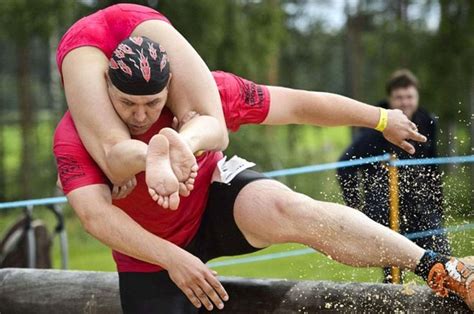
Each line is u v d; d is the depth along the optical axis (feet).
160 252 22.54
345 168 39.34
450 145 84.99
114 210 22.76
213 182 25.53
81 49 23.61
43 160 101.71
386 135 26.84
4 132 122.31
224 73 25.71
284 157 105.81
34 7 92.79
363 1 119.14
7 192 101.65
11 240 47.06
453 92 100.58
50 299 28.76
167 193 19.93
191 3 91.56
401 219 33.94
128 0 92.38
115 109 22.88
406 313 23.79
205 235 25.91
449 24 100.99
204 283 22.65
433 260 22.98
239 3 95.50
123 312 25.68
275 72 109.50
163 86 22.38
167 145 20.20
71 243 82.17
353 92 116.37
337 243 23.54
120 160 21.72
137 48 22.30
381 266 23.54
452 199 31.65
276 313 25.48
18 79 107.14
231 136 96.27
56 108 110.11
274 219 24.04
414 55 103.71
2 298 29.45
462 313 23.15
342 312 24.62
